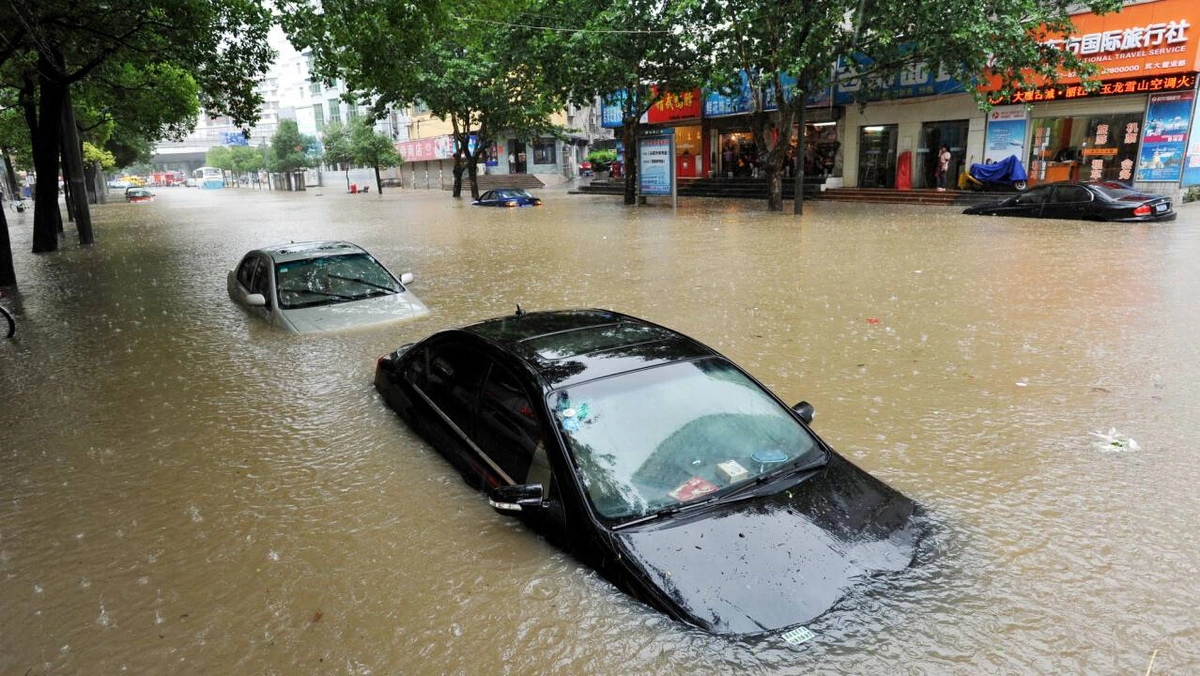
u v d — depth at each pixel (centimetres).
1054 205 1919
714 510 341
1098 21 2169
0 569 404
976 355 741
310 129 8806
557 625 319
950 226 1872
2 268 1359
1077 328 827
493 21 2144
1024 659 300
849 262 1333
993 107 2330
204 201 5403
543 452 378
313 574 384
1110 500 441
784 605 300
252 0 1642
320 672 310
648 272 1297
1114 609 337
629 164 3131
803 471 377
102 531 441
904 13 2047
